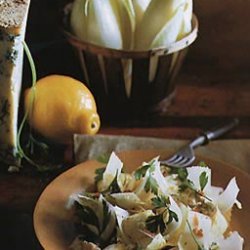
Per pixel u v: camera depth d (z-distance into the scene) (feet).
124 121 3.46
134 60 3.27
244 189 2.94
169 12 3.26
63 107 3.22
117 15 3.30
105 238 2.69
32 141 3.26
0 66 2.96
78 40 3.31
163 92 3.44
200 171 2.87
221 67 3.80
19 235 2.87
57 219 2.77
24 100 3.28
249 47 3.76
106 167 2.89
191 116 3.49
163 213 2.67
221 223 2.74
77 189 2.90
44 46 3.76
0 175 3.15
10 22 2.89
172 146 3.22
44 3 3.69
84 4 3.29
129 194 2.77
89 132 3.27
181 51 3.35
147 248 2.61
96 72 3.35
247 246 2.73
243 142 3.25
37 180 3.14
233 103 3.58
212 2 3.67
